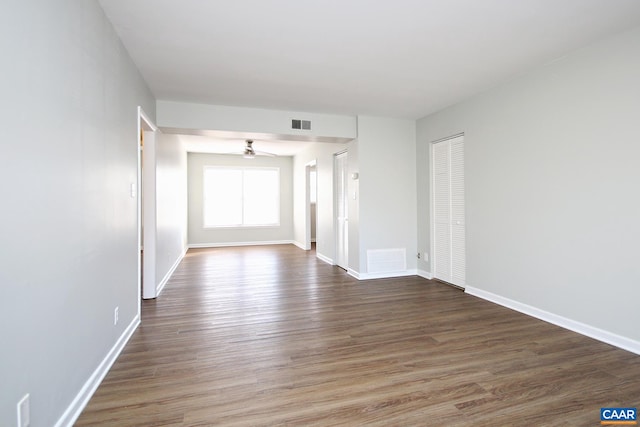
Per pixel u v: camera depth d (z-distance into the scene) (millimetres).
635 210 2533
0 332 1225
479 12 2342
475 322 3244
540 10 2320
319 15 2367
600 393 2021
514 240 3582
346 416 1813
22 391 1353
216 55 2994
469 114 4215
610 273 2697
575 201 2957
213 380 2189
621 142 2613
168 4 2217
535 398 1974
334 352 2607
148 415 1819
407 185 5344
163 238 4785
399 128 5281
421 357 2512
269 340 2840
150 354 2572
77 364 1842
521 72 3414
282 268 5973
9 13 1273
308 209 8258
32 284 1422
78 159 1861
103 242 2244
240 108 4594
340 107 4625
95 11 2121
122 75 2711
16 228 1316
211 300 4023
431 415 1820
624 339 2615
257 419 1787
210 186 8930
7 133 1265
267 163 9312
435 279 5039
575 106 2951
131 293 2969
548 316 3223
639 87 2504
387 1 2205
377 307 3740
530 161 3383
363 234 5133
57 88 1634
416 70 3354
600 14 2367
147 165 4109
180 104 4359
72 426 1729
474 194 4141
